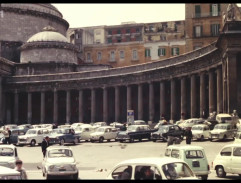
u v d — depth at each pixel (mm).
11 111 100375
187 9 97188
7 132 52719
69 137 52875
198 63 69750
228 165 27188
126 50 114312
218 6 95562
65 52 104750
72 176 26734
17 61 110625
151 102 79625
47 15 118500
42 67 100562
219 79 64312
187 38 96625
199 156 25172
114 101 93688
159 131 50844
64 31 129375
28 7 116188
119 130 57344
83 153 43594
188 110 81375
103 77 87375
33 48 103562
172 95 75500
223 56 59281
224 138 47719
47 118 98688
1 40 111250
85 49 118062
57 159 27375
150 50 111438
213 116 57906
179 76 74250
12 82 96688
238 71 59219
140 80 81812
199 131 48812
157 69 78000
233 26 55531
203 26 95938
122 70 85375
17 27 113875
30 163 37812
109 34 132125
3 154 28188
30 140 54188
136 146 47344
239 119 51438
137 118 90812
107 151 44281
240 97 58500
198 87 79625
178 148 25375
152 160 16203
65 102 98375
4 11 112438
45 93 99062
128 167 16062
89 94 96938
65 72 100875
